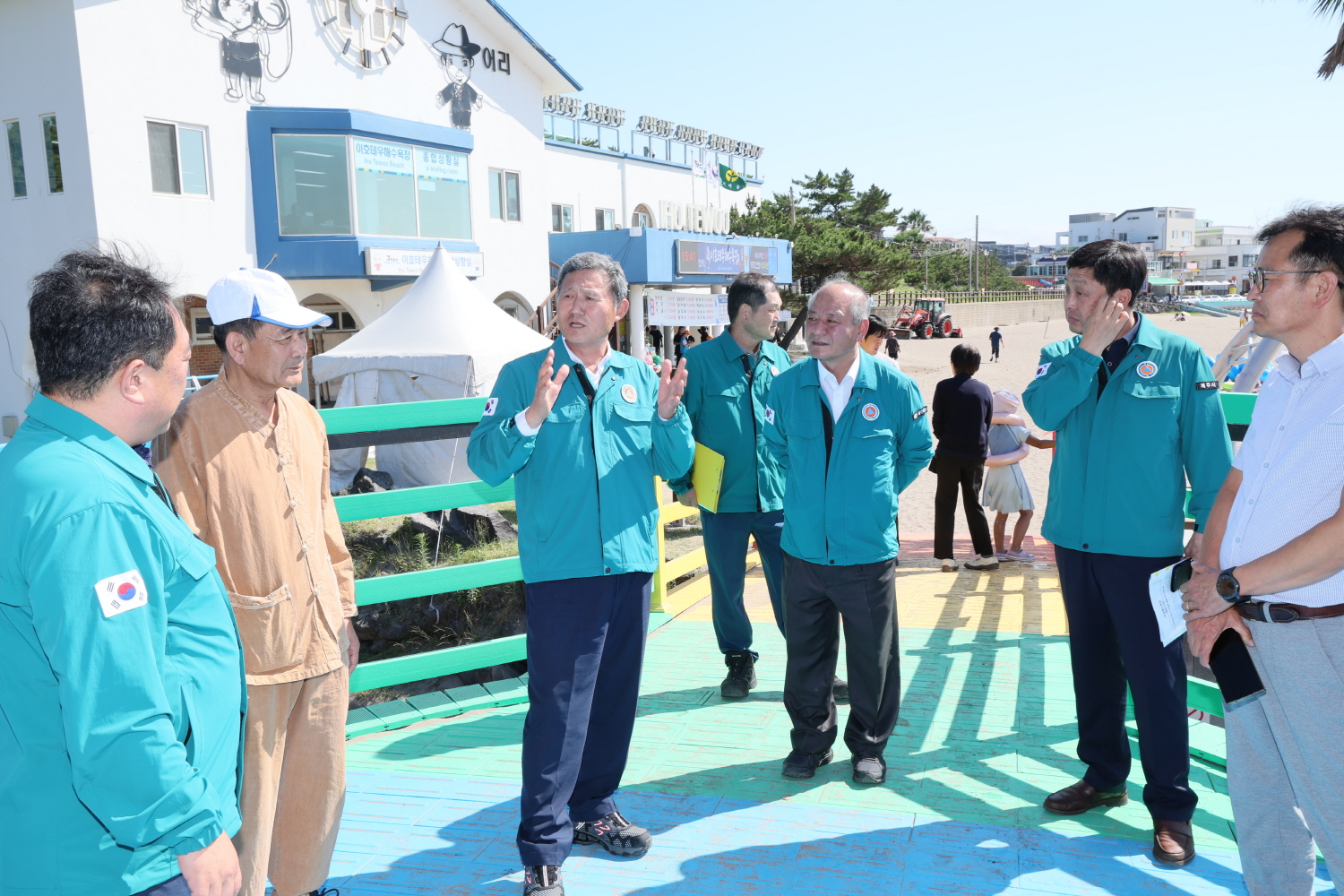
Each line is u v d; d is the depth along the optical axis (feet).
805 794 11.09
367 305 60.18
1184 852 9.32
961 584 20.92
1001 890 8.96
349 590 9.05
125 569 4.92
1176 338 9.77
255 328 7.45
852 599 10.96
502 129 72.95
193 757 5.52
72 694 4.69
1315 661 7.18
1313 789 7.43
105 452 5.12
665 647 16.79
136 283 5.24
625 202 110.01
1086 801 10.48
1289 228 7.25
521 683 14.88
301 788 8.25
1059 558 10.44
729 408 13.73
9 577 4.81
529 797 9.09
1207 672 14.55
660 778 11.60
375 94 62.03
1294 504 7.34
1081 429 10.09
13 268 50.70
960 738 12.58
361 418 12.82
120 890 5.03
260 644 7.60
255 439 7.75
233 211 53.72
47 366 5.04
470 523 27.02
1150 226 530.27
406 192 61.82
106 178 47.26
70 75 46.44
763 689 14.66
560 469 9.37
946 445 21.74
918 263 150.20
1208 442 9.47
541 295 77.92
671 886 9.19
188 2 50.85
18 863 4.95
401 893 9.21
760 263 101.55
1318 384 7.30
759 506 13.89
